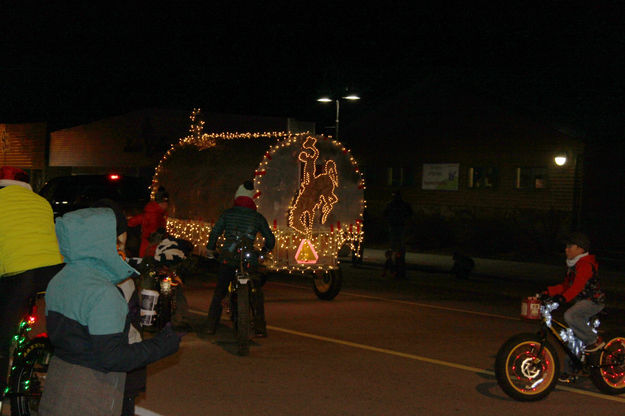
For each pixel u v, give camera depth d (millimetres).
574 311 7223
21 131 40156
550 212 25906
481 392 7312
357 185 12836
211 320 9695
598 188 25984
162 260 9273
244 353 8648
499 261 22578
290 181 12016
